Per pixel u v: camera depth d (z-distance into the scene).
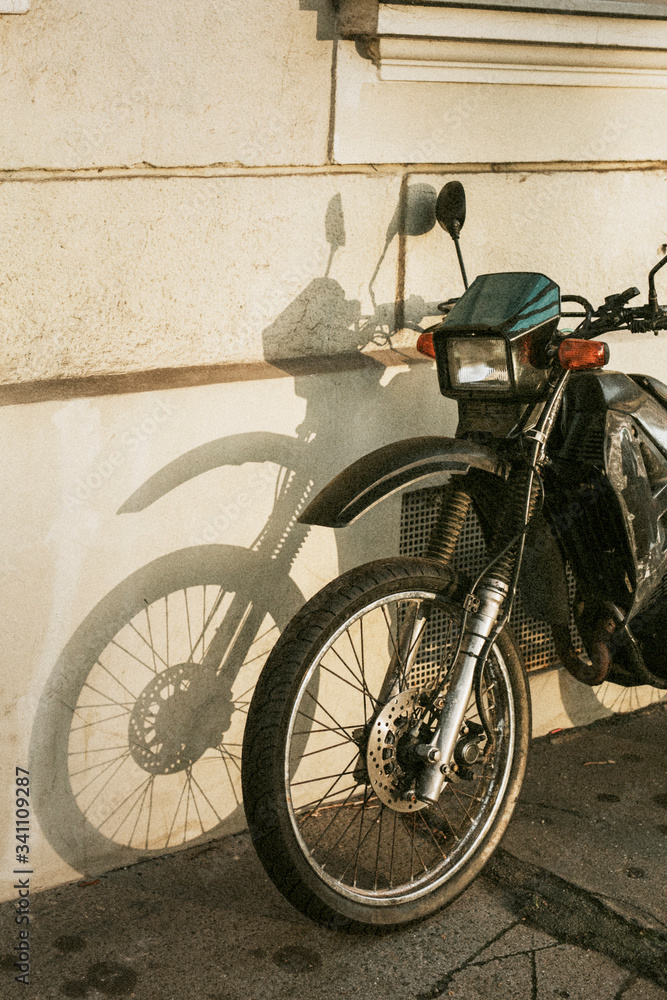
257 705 2.30
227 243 2.68
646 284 3.58
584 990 2.37
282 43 2.64
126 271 2.54
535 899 2.66
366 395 2.86
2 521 2.37
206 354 2.71
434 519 3.11
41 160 2.38
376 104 2.83
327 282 2.87
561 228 3.31
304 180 2.76
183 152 2.56
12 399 2.35
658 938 2.52
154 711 2.70
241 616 2.78
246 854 2.83
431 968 2.42
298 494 2.80
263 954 2.44
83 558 2.50
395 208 2.95
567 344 2.45
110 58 2.41
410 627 2.60
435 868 2.62
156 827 2.78
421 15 2.71
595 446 2.62
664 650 2.90
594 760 3.36
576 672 2.96
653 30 3.15
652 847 2.90
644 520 2.70
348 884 2.69
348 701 3.04
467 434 2.61
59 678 2.53
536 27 2.91
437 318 3.12
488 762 2.72
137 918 2.54
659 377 3.54
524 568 2.74
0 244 2.36
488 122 3.05
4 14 2.25
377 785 2.46
